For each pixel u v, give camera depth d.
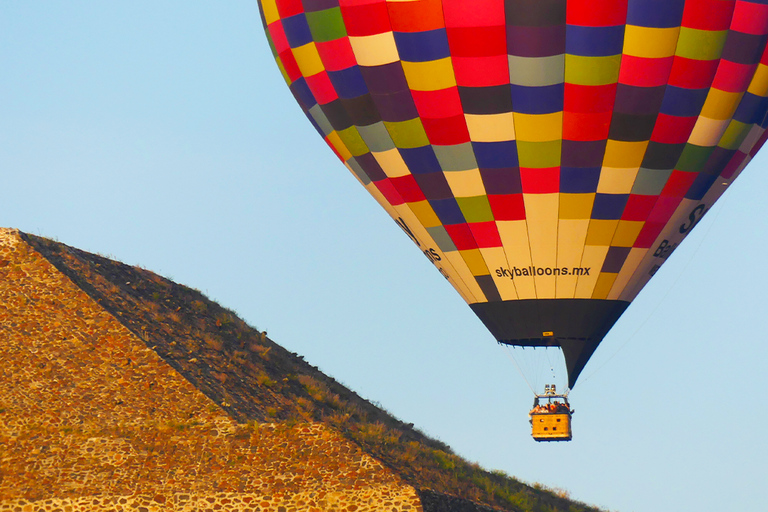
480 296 77.69
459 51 71.44
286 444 79.62
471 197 75.31
